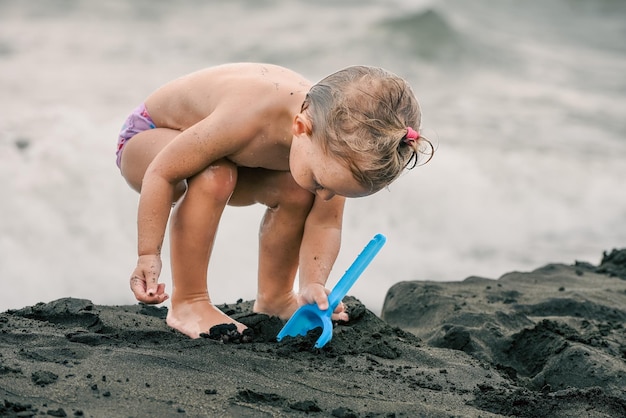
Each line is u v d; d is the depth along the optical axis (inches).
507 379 185.5
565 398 165.3
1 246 408.8
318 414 148.0
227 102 185.0
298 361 175.6
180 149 182.9
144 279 180.2
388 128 159.0
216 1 964.0
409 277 412.2
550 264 313.9
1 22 810.2
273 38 842.2
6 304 376.8
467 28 941.8
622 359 204.1
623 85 824.9
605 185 542.6
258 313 207.8
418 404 157.9
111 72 683.4
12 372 149.0
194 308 192.9
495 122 657.0
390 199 489.1
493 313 239.8
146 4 919.0
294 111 183.3
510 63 863.7
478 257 442.6
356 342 192.4
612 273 308.7
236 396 150.5
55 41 762.2
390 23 883.4
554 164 563.5
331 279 398.0
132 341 179.6
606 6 1221.1
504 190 521.7
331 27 890.1
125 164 204.1
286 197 197.5
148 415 138.3
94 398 142.5
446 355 195.3
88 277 404.5
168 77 682.8
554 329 217.8
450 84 781.3
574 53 956.6
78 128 516.1
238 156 187.2
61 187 453.4
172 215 191.9
